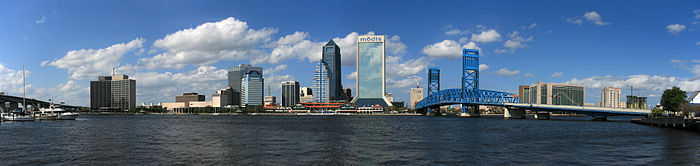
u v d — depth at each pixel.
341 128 162.25
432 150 84.88
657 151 80.25
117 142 102.12
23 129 151.88
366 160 71.81
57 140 106.88
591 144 94.19
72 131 141.62
